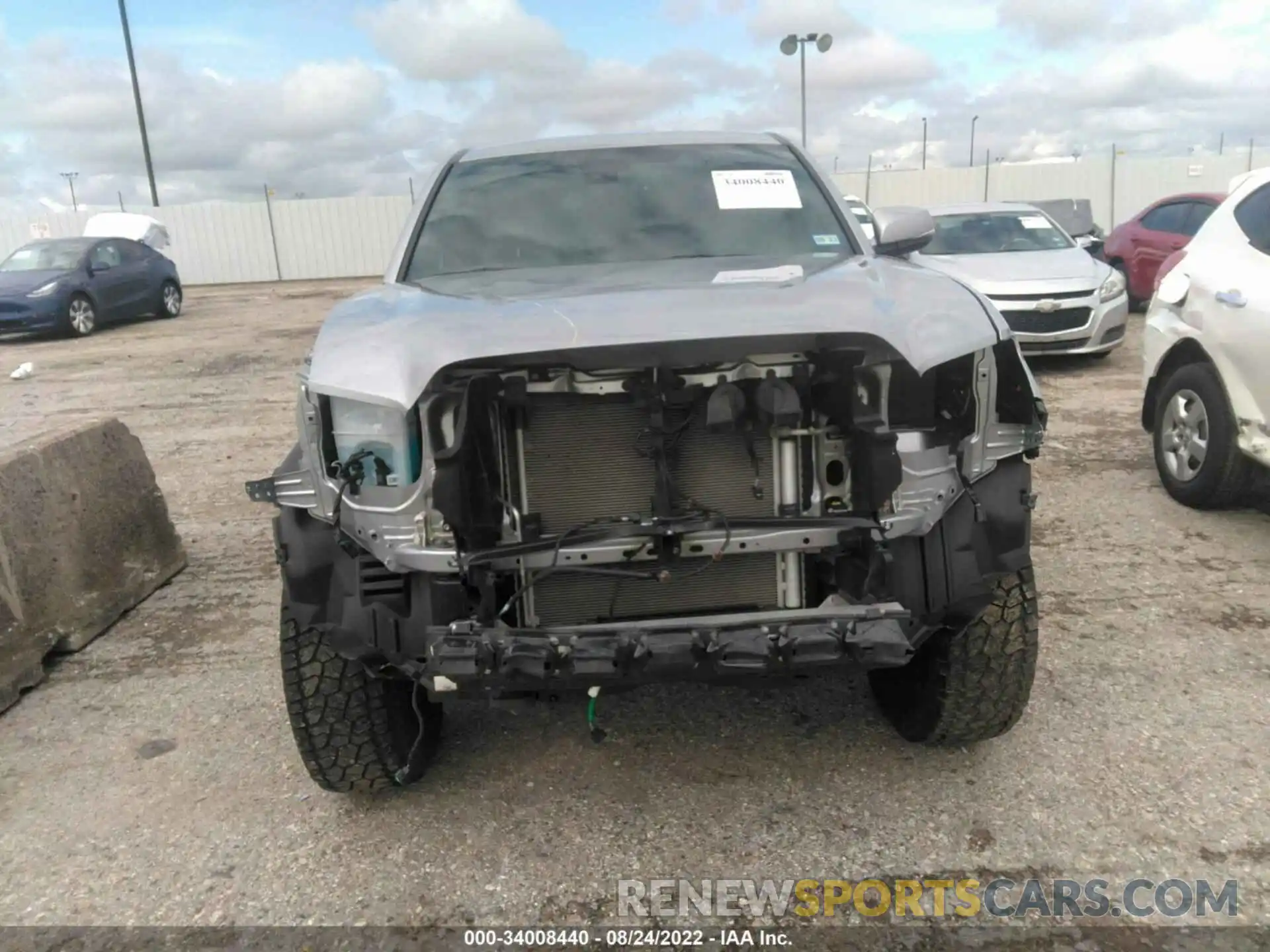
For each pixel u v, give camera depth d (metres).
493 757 3.39
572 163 4.04
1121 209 28.23
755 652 2.40
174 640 4.51
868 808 3.02
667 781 3.21
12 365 13.51
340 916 2.68
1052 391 8.80
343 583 2.68
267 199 31.31
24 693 4.05
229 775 3.39
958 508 2.71
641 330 2.45
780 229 3.65
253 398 10.11
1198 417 5.44
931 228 3.78
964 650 2.92
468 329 2.56
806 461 2.69
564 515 2.67
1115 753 3.23
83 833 3.10
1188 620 4.18
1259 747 3.23
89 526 4.70
